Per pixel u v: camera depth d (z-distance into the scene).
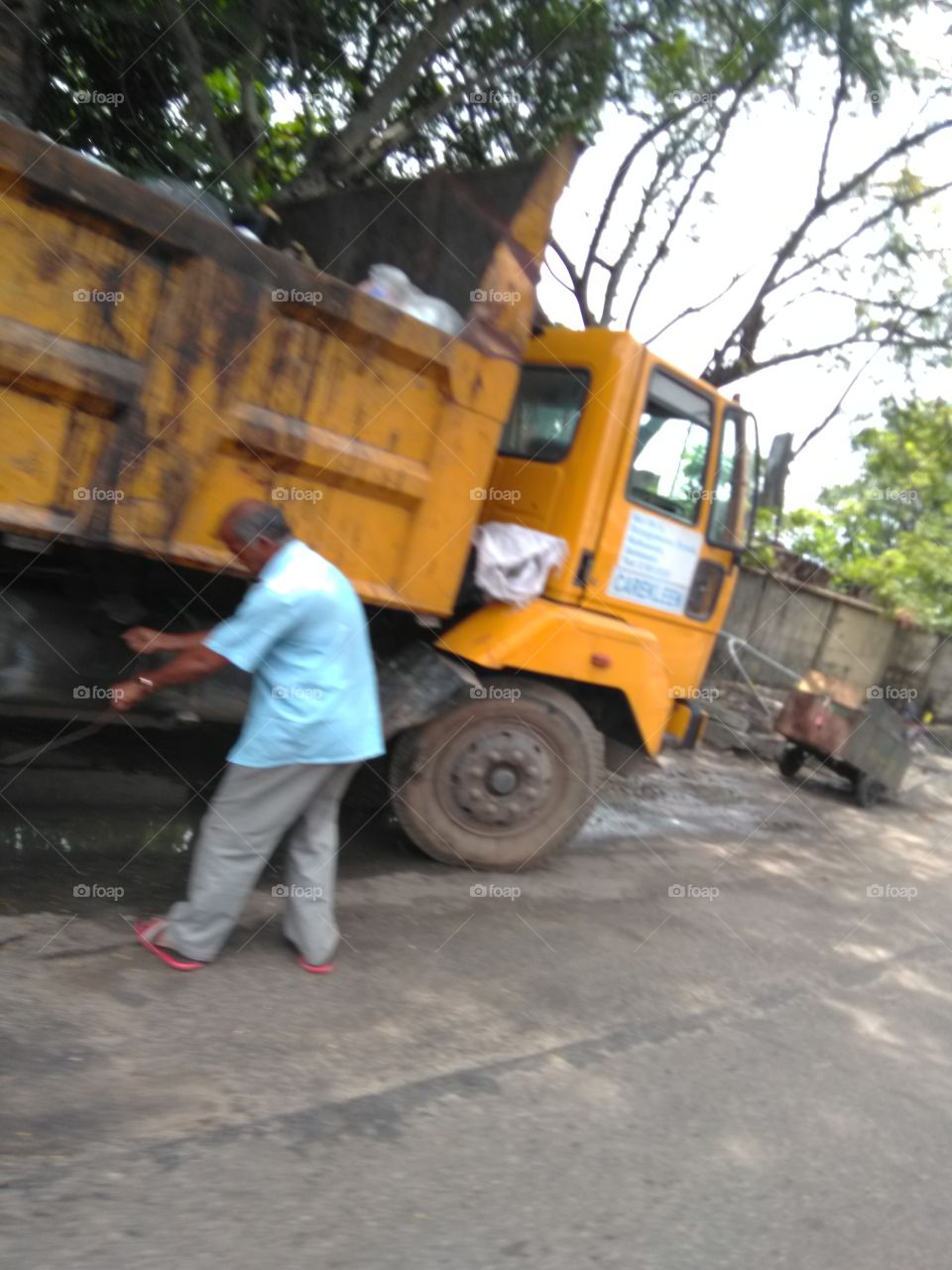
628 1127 3.26
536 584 5.05
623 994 4.24
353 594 3.78
